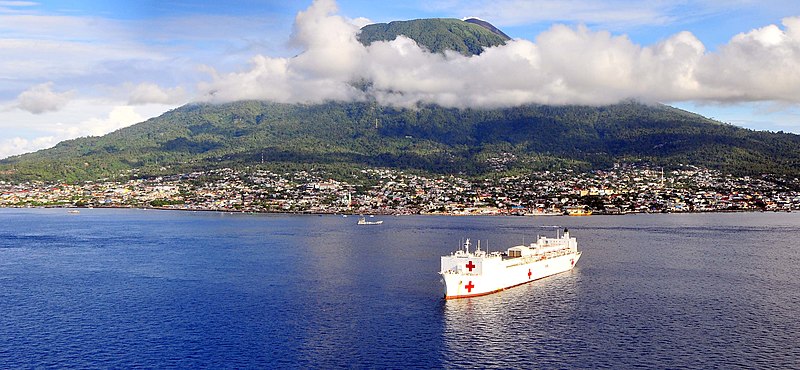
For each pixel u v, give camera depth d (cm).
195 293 14025
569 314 11806
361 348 9981
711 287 14375
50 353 9875
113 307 12731
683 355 9569
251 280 15588
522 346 10006
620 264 17938
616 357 9506
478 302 12738
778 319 11481
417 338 10431
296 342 10294
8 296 13862
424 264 18188
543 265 15375
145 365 9331
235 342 10325
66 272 17112
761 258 19350
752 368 9044
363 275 16200
